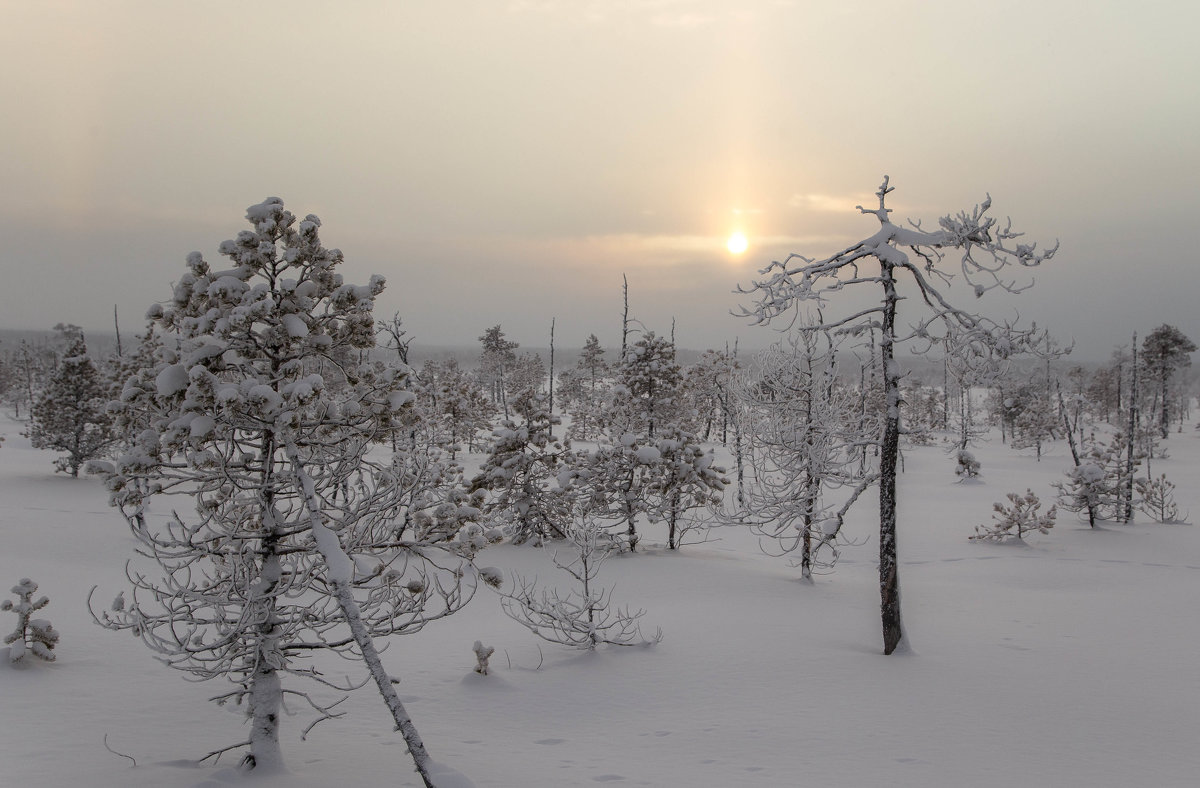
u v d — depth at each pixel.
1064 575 25.48
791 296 15.45
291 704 12.56
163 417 8.75
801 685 13.41
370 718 11.88
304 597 18.36
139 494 8.38
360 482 9.55
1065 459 67.56
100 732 10.40
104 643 15.27
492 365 98.06
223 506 9.32
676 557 26.14
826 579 24.58
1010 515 32.06
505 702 12.61
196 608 8.70
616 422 31.16
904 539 33.72
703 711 12.13
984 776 9.48
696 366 54.88
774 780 9.28
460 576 9.34
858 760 10.02
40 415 41.06
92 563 23.03
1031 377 15.25
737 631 17.27
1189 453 73.88
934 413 76.69
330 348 9.34
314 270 9.26
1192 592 22.52
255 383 8.45
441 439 33.97
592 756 10.13
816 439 22.91
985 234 14.08
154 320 8.98
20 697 11.75
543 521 28.14
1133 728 11.27
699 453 27.72
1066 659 15.09
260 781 8.61
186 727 10.93
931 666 14.53
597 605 19.92
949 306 14.87
